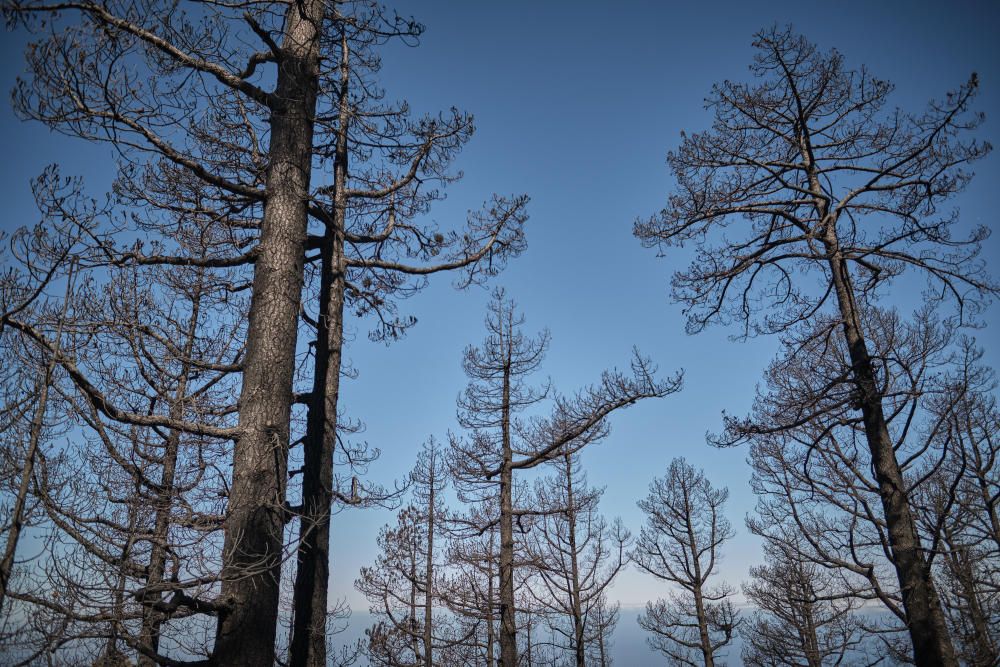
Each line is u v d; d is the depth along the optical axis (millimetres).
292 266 6234
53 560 4156
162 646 5551
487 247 9016
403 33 7379
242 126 7770
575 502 17875
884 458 8164
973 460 14180
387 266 8391
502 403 13875
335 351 7641
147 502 5980
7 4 5031
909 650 14188
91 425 5398
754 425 8898
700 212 9773
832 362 10453
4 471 4406
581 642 16828
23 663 3785
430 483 19250
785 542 12305
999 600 14305
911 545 7746
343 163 8438
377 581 15625
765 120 9641
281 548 5367
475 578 15156
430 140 8188
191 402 7051
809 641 17703
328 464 7133
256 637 4848
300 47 7043
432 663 15164
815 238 9156
